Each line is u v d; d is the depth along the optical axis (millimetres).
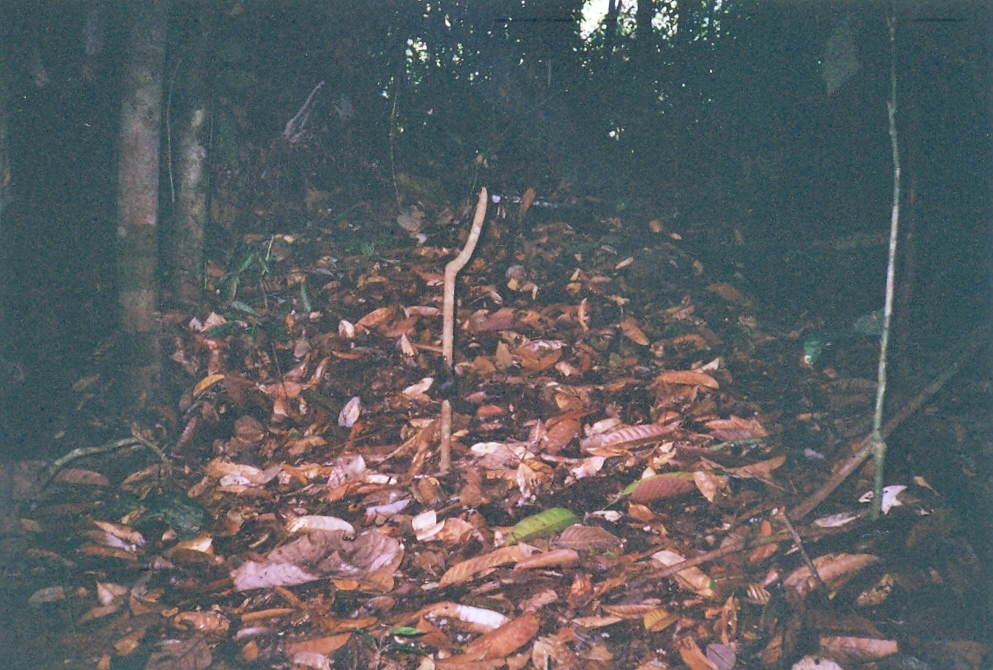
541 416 3402
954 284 4160
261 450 3328
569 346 3969
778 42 6125
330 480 3039
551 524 2668
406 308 4219
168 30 3744
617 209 6008
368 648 2297
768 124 6246
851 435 3326
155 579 2646
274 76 5379
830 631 2357
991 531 2746
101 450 3096
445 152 6309
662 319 4441
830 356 4059
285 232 5168
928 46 4121
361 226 5457
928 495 2918
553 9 6441
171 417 3496
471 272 4863
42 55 3289
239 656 2324
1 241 3074
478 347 3967
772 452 3195
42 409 3281
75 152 3514
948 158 4168
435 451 3146
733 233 5707
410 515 2828
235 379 3656
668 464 3061
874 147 5723
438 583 2527
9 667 2305
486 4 6379
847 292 4828
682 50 6543
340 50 5641
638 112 6621
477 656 2252
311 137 5492
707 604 2453
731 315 4520
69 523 2902
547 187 6320
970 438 3268
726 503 2883
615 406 3477
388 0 5852
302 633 2377
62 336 3434
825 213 5930
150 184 3520
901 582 2531
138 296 3551
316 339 4047
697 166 6473
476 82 6445
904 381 3566
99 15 3520
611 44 6645
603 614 2400
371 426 3373
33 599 2559
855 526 2748
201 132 3996
